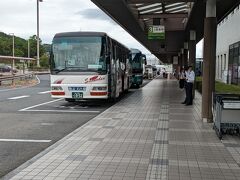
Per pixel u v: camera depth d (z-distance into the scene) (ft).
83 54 56.80
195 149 27.14
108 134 32.86
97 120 41.50
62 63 57.11
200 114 46.98
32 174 20.98
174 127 36.81
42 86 117.60
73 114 48.52
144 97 75.36
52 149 27.09
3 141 30.91
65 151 26.37
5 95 80.64
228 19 116.88
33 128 37.35
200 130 35.14
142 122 40.01
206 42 40.93
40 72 219.61
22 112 50.44
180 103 61.72
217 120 32.24
